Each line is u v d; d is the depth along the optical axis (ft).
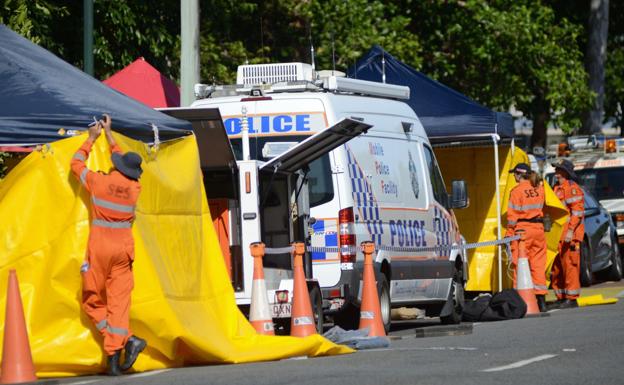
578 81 263.90
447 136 155.74
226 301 97.45
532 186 139.13
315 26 217.56
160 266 89.40
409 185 127.13
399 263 122.21
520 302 129.18
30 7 158.71
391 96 130.31
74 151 86.48
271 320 99.60
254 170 105.40
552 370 78.07
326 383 73.00
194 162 98.99
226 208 105.50
